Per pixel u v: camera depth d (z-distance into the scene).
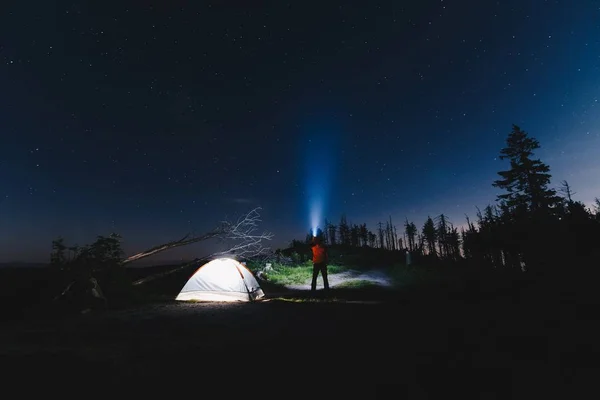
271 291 18.61
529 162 34.53
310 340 6.23
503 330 6.11
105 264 14.16
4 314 10.06
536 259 15.31
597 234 14.30
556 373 4.06
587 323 6.04
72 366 4.86
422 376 4.23
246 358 5.20
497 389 3.76
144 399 3.78
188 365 4.90
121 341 6.43
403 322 7.48
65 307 10.81
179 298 13.83
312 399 3.70
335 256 39.41
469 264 23.38
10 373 4.59
